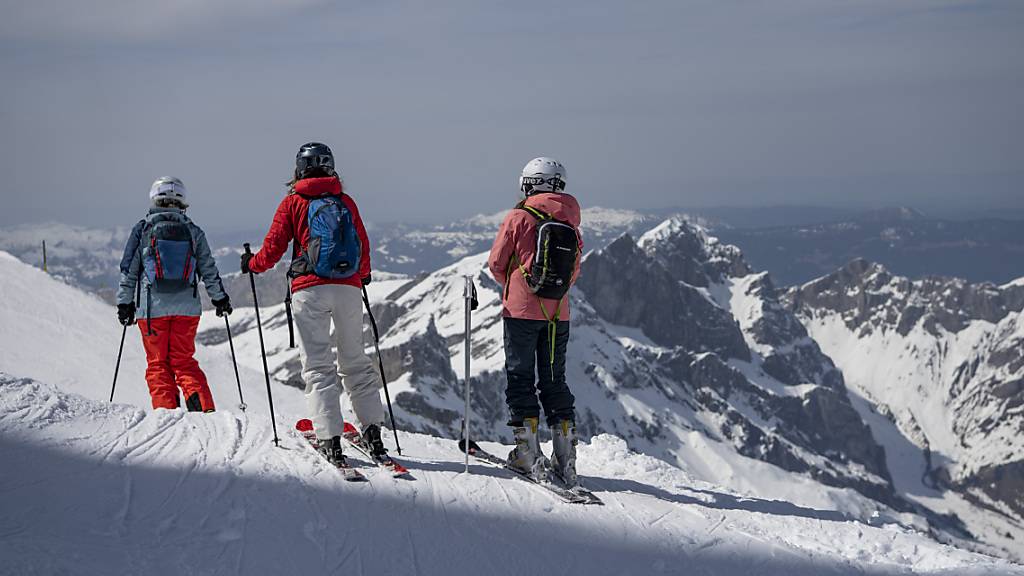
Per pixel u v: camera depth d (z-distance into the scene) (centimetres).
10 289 1962
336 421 691
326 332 709
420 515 615
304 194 704
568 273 732
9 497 534
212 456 672
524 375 755
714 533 657
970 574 595
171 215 948
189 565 480
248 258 739
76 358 1631
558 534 616
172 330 952
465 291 776
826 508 796
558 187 759
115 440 680
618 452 931
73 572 443
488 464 780
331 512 594
